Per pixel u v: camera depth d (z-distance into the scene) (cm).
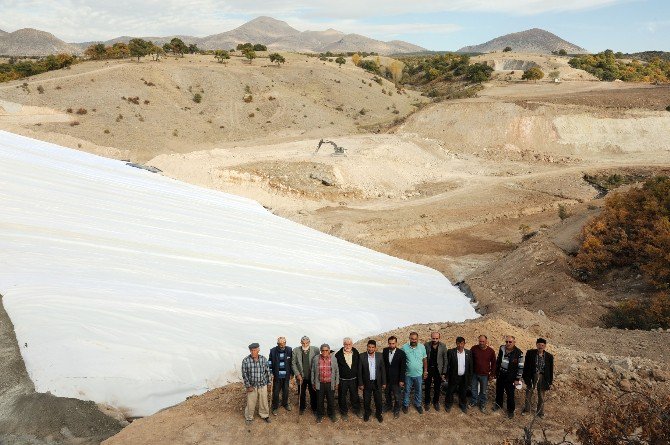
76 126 7406
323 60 15012
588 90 9119
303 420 1002
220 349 1434
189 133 7950
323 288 2334
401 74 15062
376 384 997
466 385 1025
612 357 1302
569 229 3362
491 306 2652
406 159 6284
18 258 1775
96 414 1061
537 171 5966
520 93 9262
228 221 3316
